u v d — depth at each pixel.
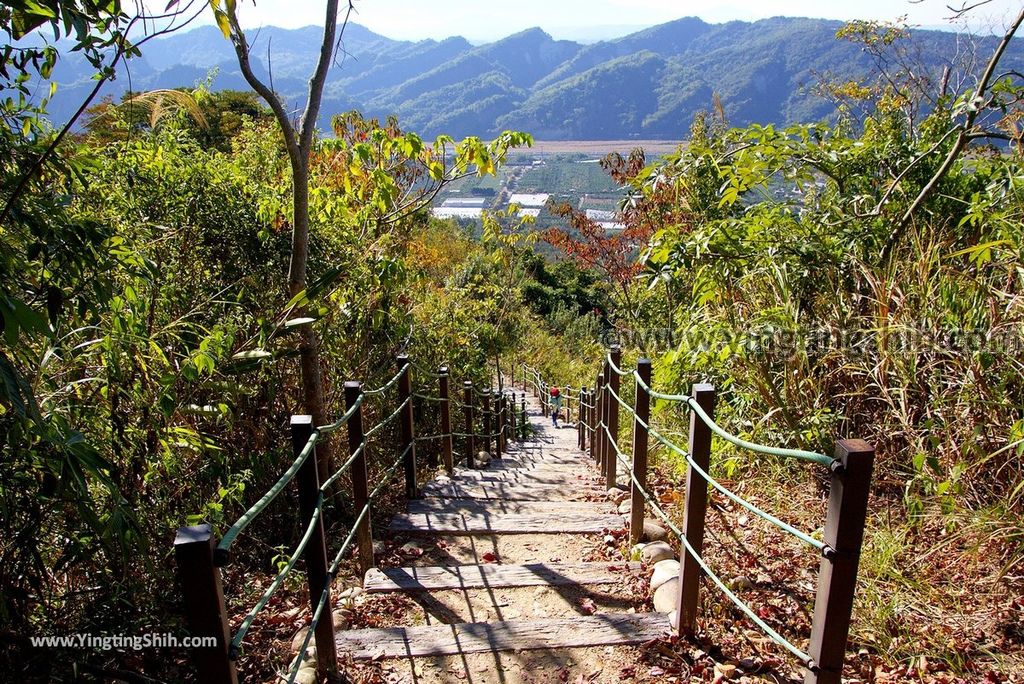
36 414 1.99
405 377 5.10
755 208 5.42
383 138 5.21
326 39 4.19
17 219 2.26
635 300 10.21
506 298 14.18
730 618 3.14
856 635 2.90
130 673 2.55
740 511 4.25
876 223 5.21
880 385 3.95
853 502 1.91
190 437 3.17
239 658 3.01
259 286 5.10
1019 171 4.40
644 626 3.11
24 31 2.24
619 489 5.31
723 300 5.36
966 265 4.39
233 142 9.13
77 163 2.66
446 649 3.00
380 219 6.14
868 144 5.64
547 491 5.57
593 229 11.18
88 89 2.88
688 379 5.21
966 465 3.23
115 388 2.93
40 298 2.54
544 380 19.73
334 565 2.95
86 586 2.92
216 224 5.02
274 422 4.96
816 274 4.86
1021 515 3.16
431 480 6.15
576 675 2.82
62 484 2.13
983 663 2.71
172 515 3.25
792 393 4.38
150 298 3.59
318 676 2.80
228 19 3.71
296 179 4.26
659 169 6.22
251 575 3.93
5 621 2.34
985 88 4.68
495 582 3.70
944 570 3.29
